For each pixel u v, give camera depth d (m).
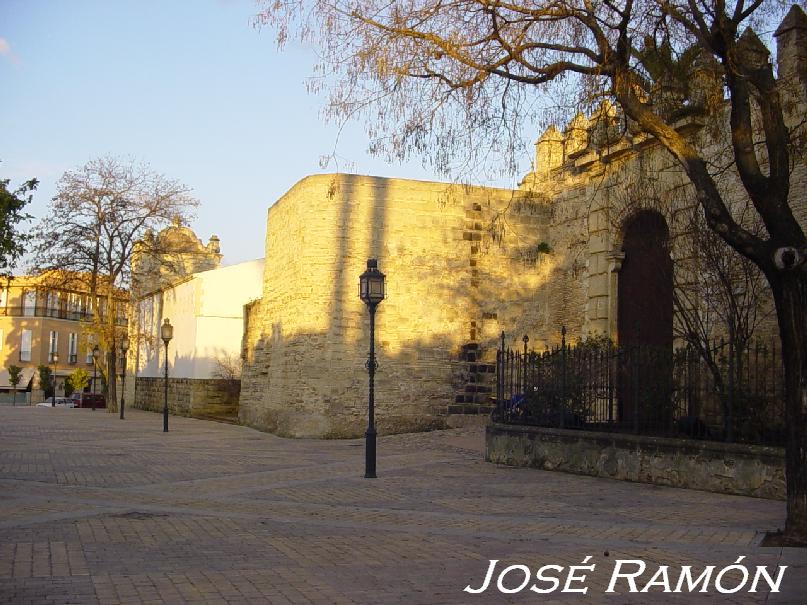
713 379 14.25
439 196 22.88
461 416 23.67
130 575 6.81
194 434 24.58
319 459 17.03
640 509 10.63
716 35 9.63
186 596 6.19
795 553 7.93
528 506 10.86
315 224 22.97
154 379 42.53
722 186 17.03
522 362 16.61
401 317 23.34
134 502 10.98
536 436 15.38
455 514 10.23
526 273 24.64
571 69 11.02
